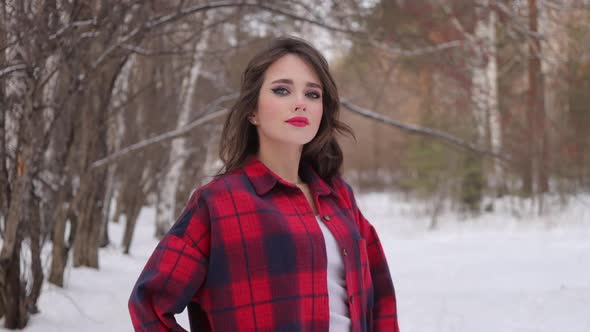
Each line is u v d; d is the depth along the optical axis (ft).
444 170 50.52
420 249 35.19
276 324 4.25
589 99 43.57
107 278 19.84
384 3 21.99
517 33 28.27
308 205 4.77
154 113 27.53
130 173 28.55
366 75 27.96
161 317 4.20
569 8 28.53
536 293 18.74
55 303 15.07
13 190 12.46
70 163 16.11
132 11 14.64
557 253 28.96
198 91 41.09
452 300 18.53
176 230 4.43
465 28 27.07
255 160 4.90
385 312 5.46
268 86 4.87
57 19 12.01
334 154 5.62
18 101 12.58
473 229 45.03
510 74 46.11
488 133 40.47
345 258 4.81
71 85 13.02
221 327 4.31
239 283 4.30
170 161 33.65
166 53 15.25
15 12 11.00
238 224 4.39
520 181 50.72
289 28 23.20
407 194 75.00
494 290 20.29
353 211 5.50
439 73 27.58
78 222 20.92
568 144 43.21
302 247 4.43
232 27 23.13
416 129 23.07
